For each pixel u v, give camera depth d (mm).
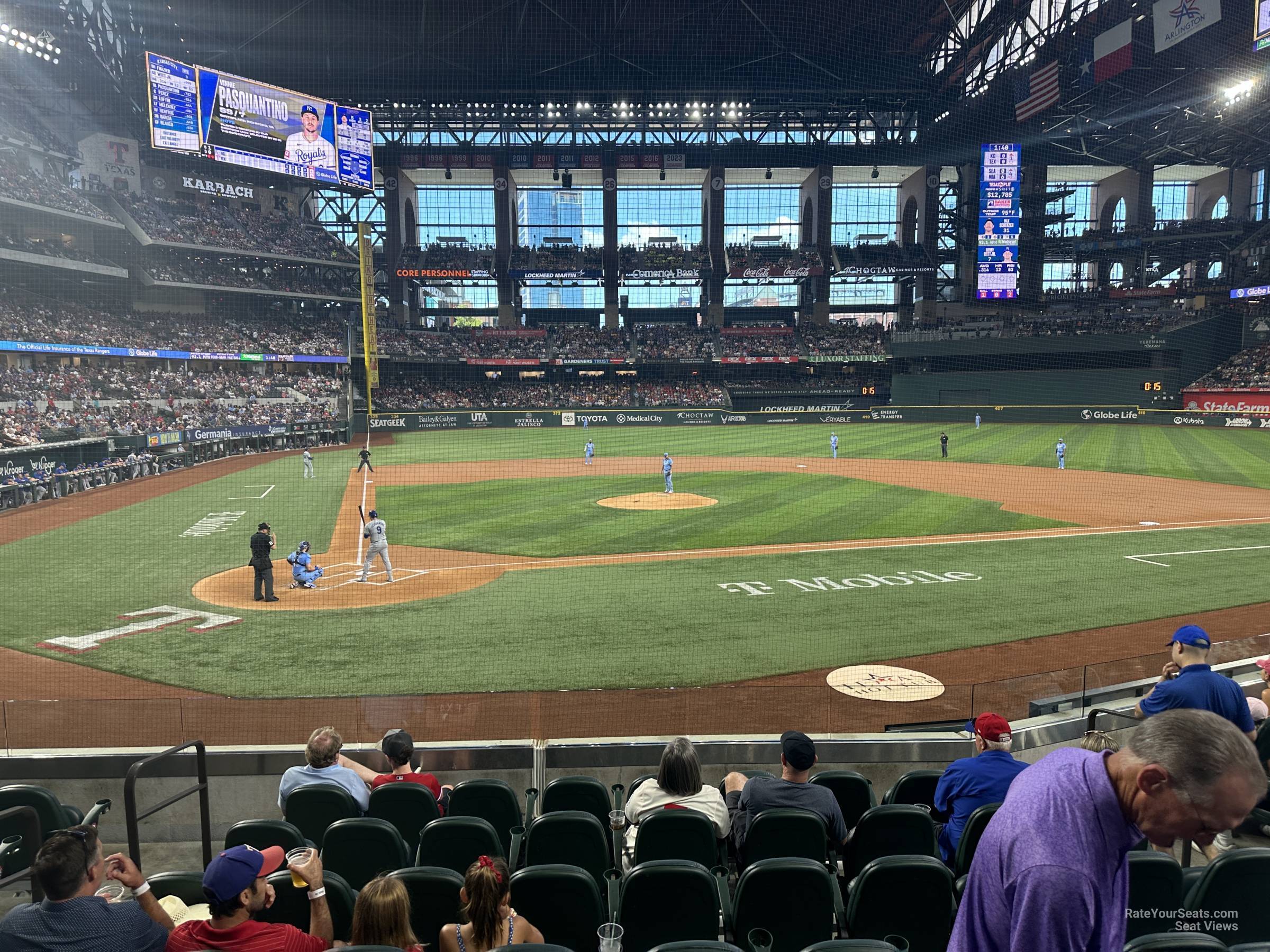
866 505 27422
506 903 3684
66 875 3518
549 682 11266
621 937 3963
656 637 13227
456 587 16844
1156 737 1722
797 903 4297
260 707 7844
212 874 3533
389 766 7586
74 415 39750
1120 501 27688
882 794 7805
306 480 36594
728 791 6375
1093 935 1759
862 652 12422
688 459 44250
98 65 49562
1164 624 13734
